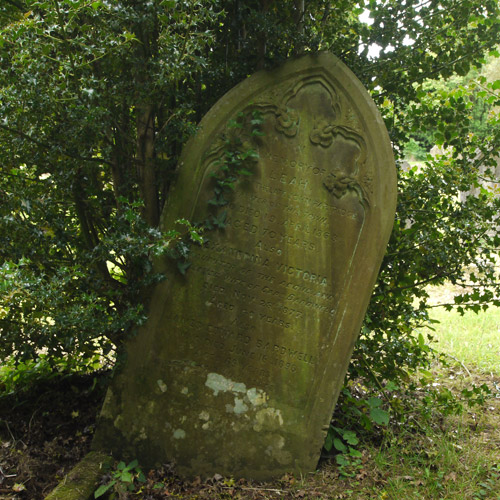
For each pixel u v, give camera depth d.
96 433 3.16
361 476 3.08
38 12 2.86
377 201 3.13
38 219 3.11
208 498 2.90
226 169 3.12
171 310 3.17
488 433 3.74
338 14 3.82
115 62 2.74
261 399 3.17
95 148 3.05
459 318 6.36
